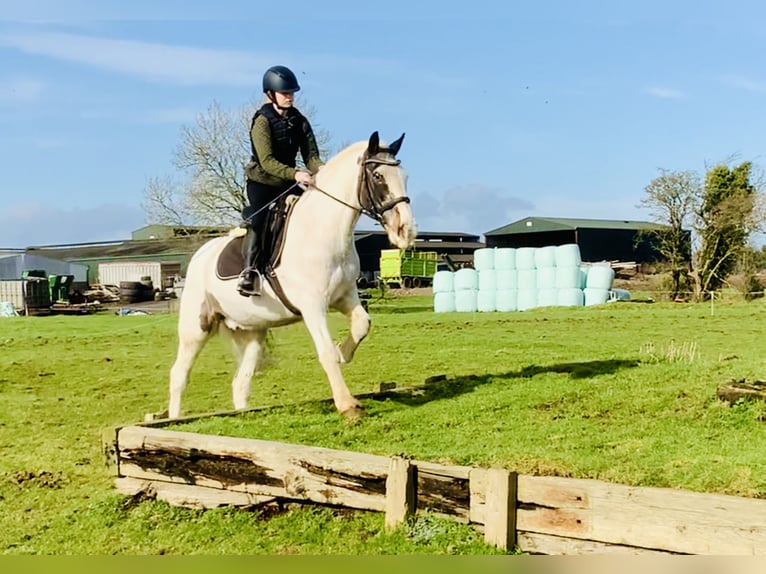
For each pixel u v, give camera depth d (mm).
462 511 4508
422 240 72562
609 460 4844
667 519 3842
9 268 45688
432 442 5574
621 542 3975
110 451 5902
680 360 8953
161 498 5676
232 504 5395
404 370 12523
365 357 14289
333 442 5699
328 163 6805
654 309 26422
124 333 21438
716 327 18828
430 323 22453
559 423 6047
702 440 5324
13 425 9023
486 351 14555
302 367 13227
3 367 14156
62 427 8906
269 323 7176
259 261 6883
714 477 4332
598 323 21031
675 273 34344
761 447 5000
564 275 29328
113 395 11148
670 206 33812
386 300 40062
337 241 6539
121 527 5363
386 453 5234
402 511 4648
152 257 50375
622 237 60281
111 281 48938
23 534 5293
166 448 5652
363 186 6441
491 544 4324
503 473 4285
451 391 7520
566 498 4145
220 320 7652
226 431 6031
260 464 5270
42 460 7219
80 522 5473
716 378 7164
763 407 6008
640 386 7234
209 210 32312
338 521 4926
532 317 24406
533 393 7172
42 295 35875
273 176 7047
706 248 33125
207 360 14578
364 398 7211
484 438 5645
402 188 6441
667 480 4406
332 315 21203
